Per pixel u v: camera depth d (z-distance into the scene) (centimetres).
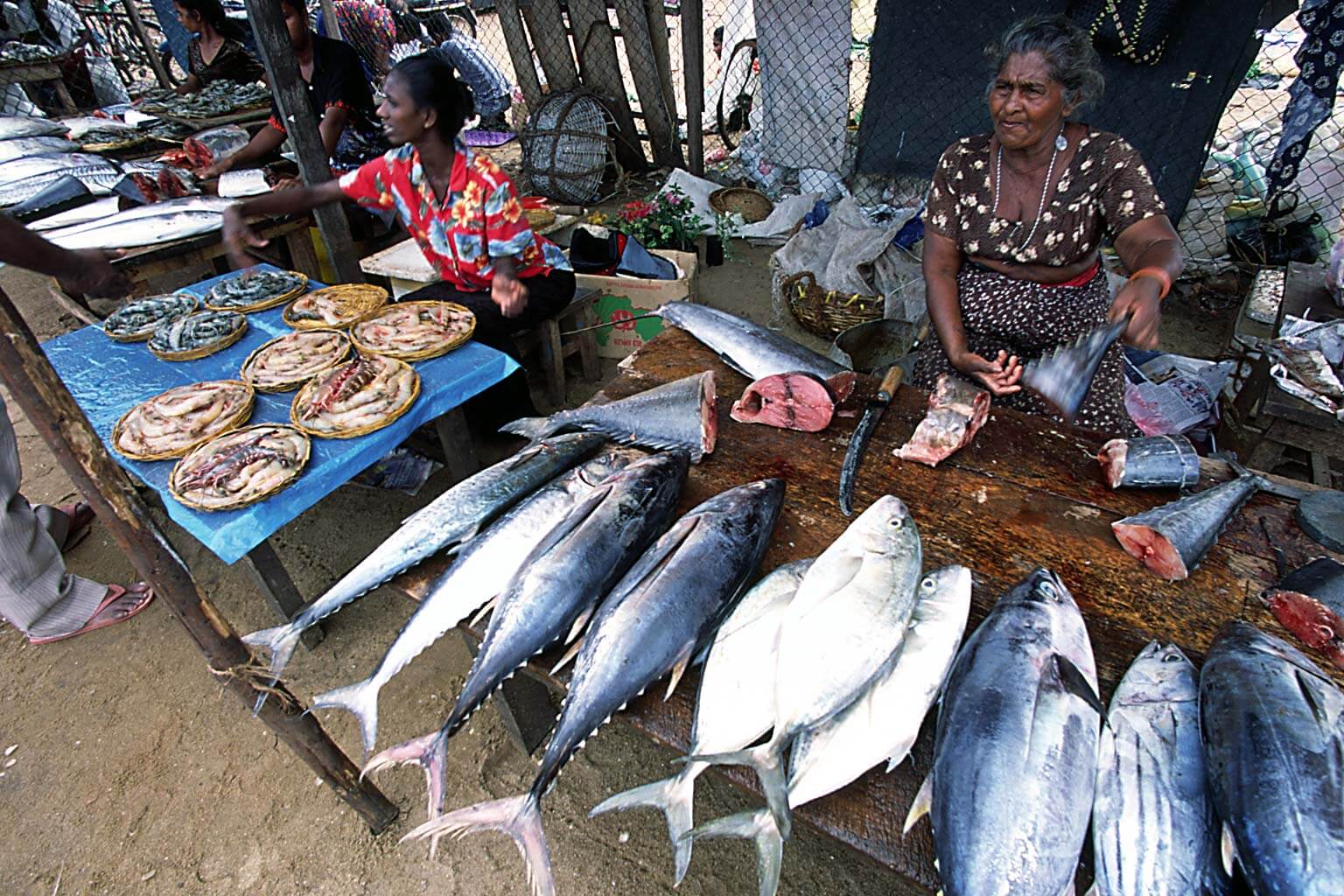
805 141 676
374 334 272
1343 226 511
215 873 204
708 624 150
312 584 294
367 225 479
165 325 290
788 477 198
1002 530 177
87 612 275
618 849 207
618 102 760
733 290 522
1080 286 255
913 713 132
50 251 190
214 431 220
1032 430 211
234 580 299
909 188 641
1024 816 115
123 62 931
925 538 176
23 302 537
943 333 254
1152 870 114
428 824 133
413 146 306
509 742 236
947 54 576
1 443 248
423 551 179
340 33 823
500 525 177
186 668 262
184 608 148
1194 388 307
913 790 129
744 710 136
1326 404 253
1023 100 215
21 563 257
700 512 167
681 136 795
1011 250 250
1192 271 499
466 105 303
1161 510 168
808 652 135
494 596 169
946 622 143
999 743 121
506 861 205
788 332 452
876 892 195
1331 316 294
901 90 604
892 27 584
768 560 172
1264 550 167
